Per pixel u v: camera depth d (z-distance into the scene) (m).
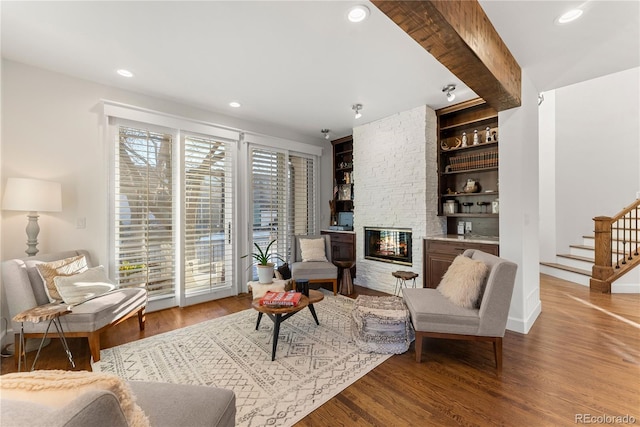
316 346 2.33
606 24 1.94
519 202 2.58
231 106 3.52
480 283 2.13
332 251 4.87
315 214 5.01
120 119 3.00
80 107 2.76
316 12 1.84
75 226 2.73
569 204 4.93
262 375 1.91
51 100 2.61
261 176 4.20
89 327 2.07
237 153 3.93
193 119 3.46
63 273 2.29
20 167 2.46
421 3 1.28
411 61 2.47
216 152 3.72
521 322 2.55
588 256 4.55
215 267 3.67
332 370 1.97
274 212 4.36
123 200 3.02
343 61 2.46
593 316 2.94
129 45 2.21
